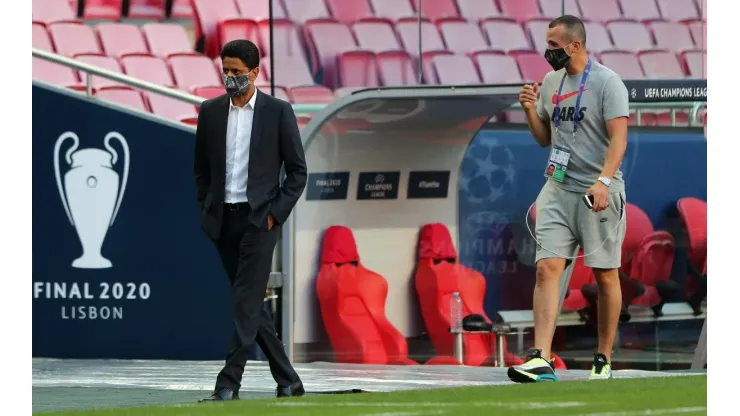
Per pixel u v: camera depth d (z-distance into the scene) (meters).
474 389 19.97
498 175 34.84
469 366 30.84
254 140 20.45
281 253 31.64
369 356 32.72
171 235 31.75
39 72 31.84
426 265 34.16
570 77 23.03
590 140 22.84
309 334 32.28
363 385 24.81
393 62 32.53
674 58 33.81
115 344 32.03
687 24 33.69
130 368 29.61
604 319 23.34
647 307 35.19
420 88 30.30
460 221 34.72
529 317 35.09
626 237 34.88
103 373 28.39
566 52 22.70
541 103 23.75
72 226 32.06
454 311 34.06
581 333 34.44
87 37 31.78
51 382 26.38
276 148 20.64
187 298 31.72
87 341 32.12
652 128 34.66
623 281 35.00
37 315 32.31
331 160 32.56
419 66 32.75
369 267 33.59
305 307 32.25
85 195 31.97
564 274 32.22
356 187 33.12
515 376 22.45
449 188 34.56
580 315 34.41
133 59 31.78
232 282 21.12
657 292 35.25
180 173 31.69
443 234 34.34
